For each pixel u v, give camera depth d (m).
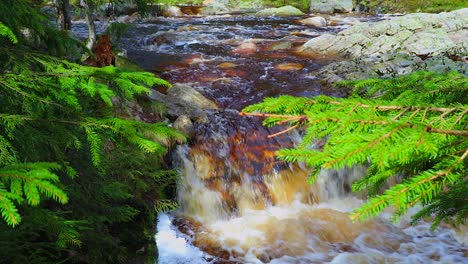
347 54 13.16
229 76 10.73
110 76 2.96
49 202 3.54
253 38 16.22
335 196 6.99
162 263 5.08
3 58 3.00
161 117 6.96
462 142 1.65
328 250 5.67
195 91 8.48
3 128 2.60
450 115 1.82
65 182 3.36
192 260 5.28
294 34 17.39
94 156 2.55
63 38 3.97
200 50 13.89
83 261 3.90
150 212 5.53
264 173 6.79
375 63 11.38
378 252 5.64
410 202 1.51
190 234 5.82
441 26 13.77
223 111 7.89
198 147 6.79
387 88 2.82
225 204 6.45
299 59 12.79
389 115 1.86
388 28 13.98
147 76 3.20
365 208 1.49
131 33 16.80
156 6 23.16
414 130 1.55
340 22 21.67
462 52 12.22
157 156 5.92
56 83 2.81
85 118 2.72
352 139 1.53
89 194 3.74
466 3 25.05
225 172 6.67
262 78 10.61
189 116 7.31
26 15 3.46
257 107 1.95
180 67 11.50
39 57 3.10
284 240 5.84
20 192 1.73
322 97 1.94
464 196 2.18
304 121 1.76
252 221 6.25
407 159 1.58
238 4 28.89
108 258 4.34
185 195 6.34
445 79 2.55
